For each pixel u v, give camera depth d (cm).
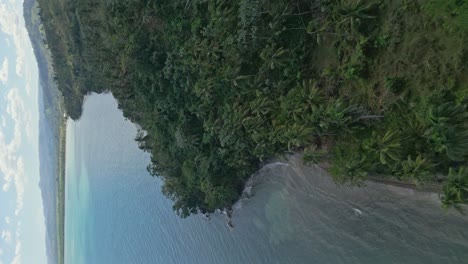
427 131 2420
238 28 3472
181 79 4203
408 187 2859
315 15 3086
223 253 4594
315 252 3541
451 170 2334
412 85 2528
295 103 3175
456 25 2241
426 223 2800
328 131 3038
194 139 4222
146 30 4553
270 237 3972
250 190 4144
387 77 2645
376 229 3100
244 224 4247
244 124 3559
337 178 3119
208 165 4003
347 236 3297
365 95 2861
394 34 2572
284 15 3167
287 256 3797
